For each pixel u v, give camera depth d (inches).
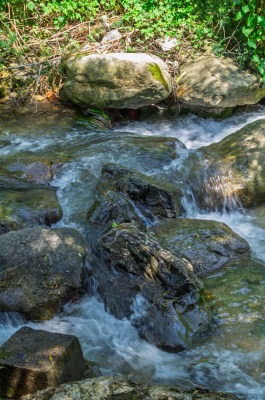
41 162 215.0
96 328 136.4
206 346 124.2
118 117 304.7
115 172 200.4
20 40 324.5
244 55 303.7
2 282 139.3
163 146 238.8
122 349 126.9
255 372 114.3
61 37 327.3
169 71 307.7
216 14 317.1
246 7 259.9
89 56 275.7
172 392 98.4
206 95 287.4
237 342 124.6
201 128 303.7
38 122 278.2
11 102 297.9
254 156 211.8
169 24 316.2
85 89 280.7
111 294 141.9
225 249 165.5
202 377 114.1
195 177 211.5
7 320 138.6
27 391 100.2
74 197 197.6
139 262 143.4
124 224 157.8
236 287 148.4
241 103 301.7
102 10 338.0
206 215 205.2
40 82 309.1
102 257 150.7
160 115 309.1
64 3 315.6
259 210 206.1
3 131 263.9
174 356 122.1
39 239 150.9
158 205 186.2
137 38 320.2
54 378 99.3
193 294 134.0
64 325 138.3
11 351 103.4
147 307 132.0
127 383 101.0
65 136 263.6
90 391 96.7
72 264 147.9
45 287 141.3
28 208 178.2
